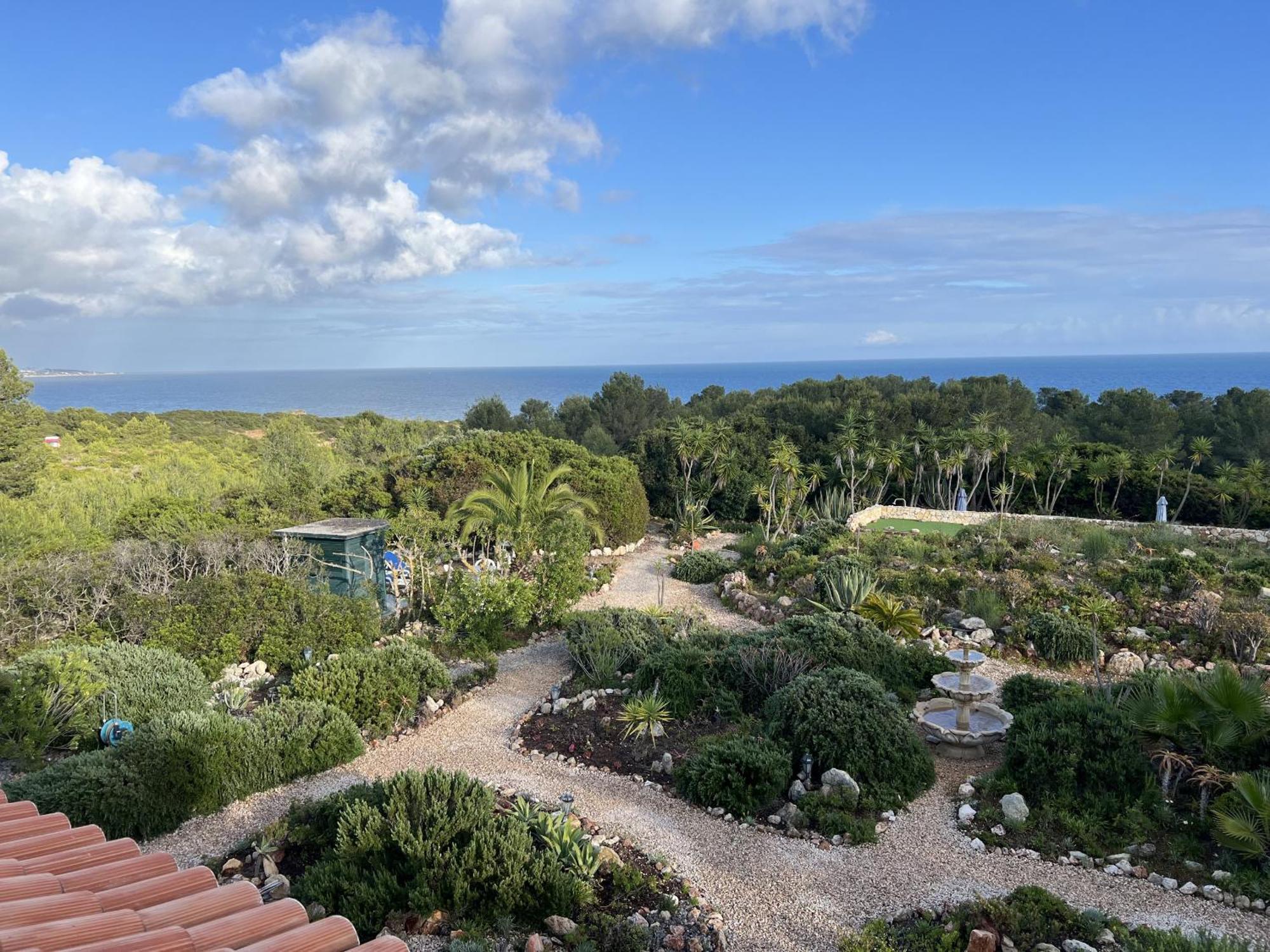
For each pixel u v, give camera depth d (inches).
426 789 357.1
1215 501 1450.5
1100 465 1501.0
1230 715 369.7
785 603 771.4
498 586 693.3
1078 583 716.7
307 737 440.5
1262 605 645.3
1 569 600.1
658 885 324.8
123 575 628.1
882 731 420.5
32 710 423.2
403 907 303.4
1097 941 278.4
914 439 1750.7
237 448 2233.0
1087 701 424.8
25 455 1248.2
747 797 389.1
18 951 114.4
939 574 764.6
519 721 513.7
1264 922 296.5
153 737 394.6
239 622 598.2
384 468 1279.5
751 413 2031.3
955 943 277.0
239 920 136.0
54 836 169.6
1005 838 360.2
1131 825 354.9
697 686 511.2
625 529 1226.6
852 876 333.7
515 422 2406.5
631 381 2474.2
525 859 314.7
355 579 747.4
